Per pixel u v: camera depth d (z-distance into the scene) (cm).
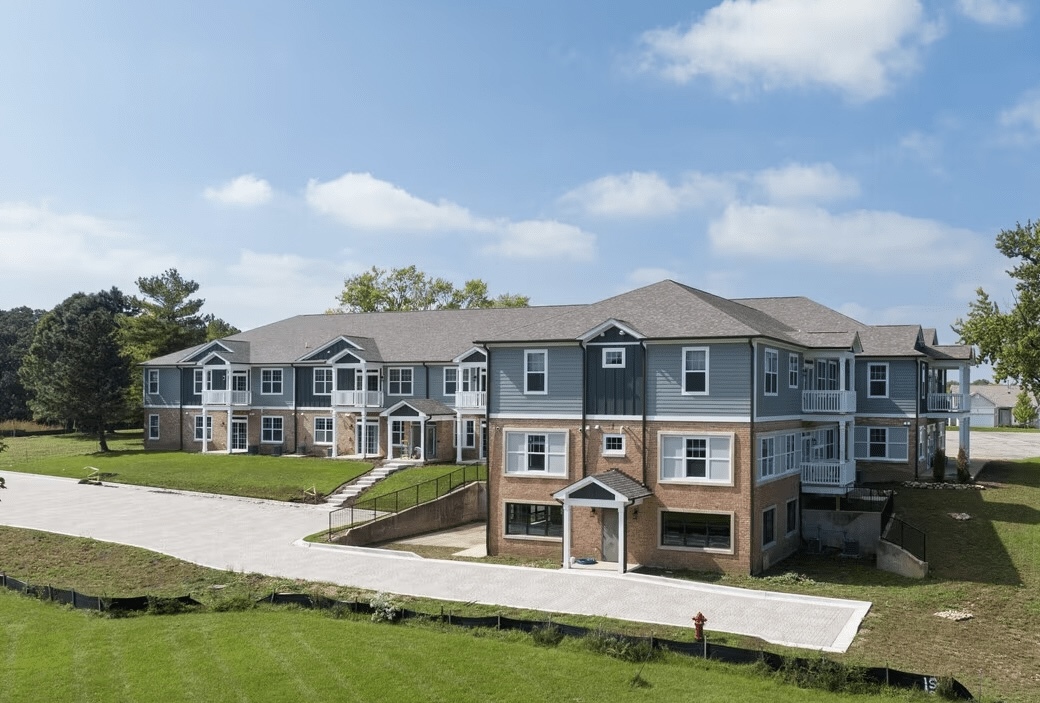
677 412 3375
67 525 3978
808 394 3931
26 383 9500
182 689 1917
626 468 3453
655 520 3384
